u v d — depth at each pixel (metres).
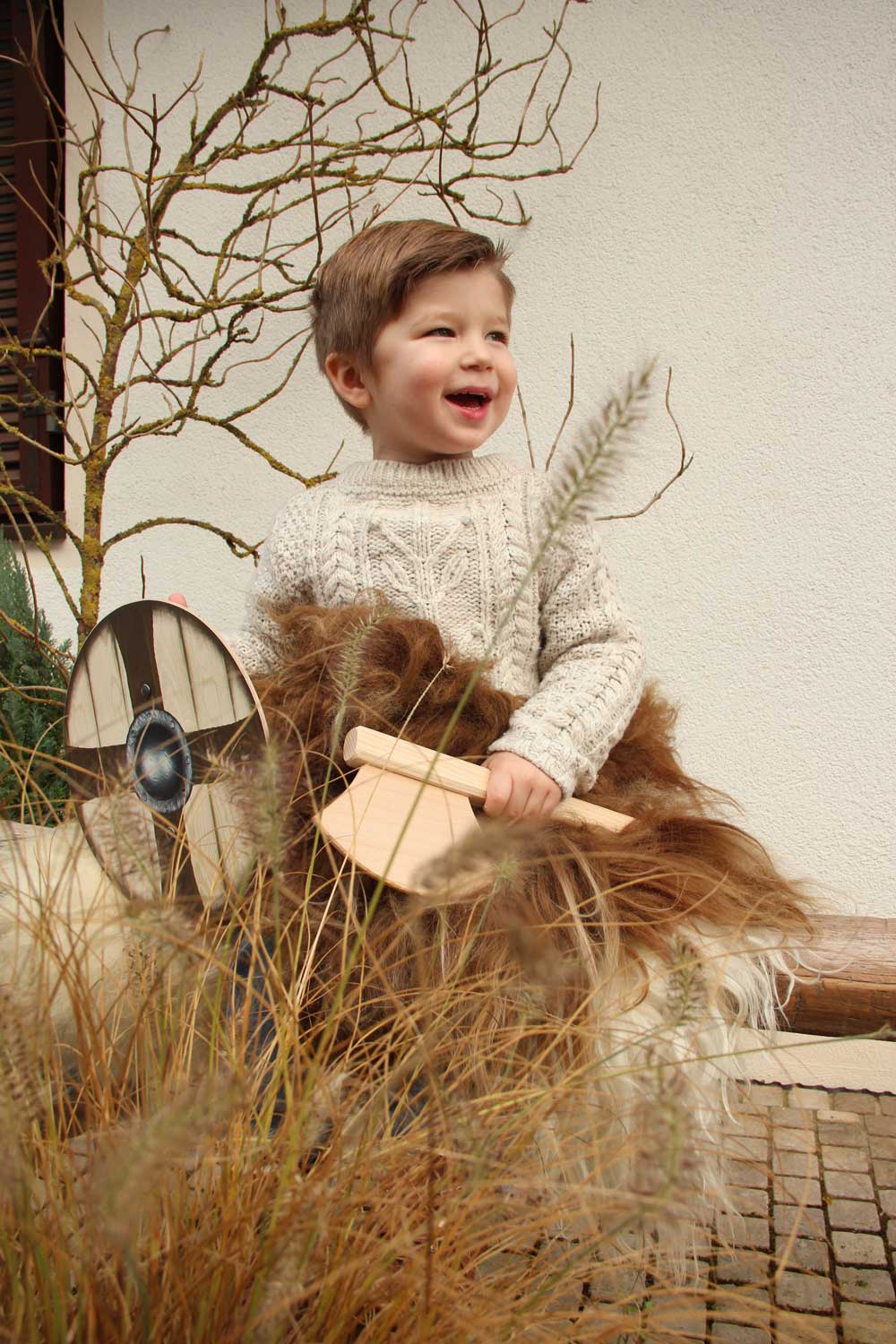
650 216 2.44
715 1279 1.59
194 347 2.28
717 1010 1.05
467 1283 0.84
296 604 1.65
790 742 2.41
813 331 2.38
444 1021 1.00
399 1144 0.85
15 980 0.84
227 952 0.86
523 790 1.28
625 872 1.18
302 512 1.67
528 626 1.58
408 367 1.55
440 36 2.52
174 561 2.72
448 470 1.63
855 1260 1.67
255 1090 0.91
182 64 2.64
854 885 2.39
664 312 2.44
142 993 0.96
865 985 1.09
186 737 1.23
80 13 2.71
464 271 1.56
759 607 2.42
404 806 1.22
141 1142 0.59
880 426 2.35
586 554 1.61
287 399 2.65
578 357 2.48
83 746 1.34
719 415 2.42
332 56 2.56
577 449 0.78
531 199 2.50
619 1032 1.01
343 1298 0.79
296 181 2.60
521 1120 0.87
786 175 2.37
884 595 2.36
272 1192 0.81
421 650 1.36
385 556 1.57
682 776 1.53
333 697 1.33
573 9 2.45
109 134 2.71
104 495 2.74
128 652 1.29
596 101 2.39
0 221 2.96
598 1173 0.83
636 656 1.55
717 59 2.39
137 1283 0.69
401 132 2.55
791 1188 1.91
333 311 1.65
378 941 1.03
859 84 2.33
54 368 2.87
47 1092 0.84
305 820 1.28
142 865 0.90
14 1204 0.75
